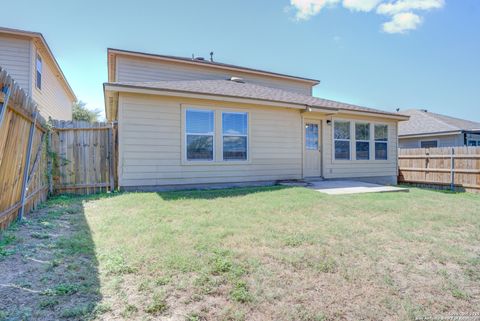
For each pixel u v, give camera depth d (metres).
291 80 16.77
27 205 4.95
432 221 4.93
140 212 5.10
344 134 11.27
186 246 3.36
